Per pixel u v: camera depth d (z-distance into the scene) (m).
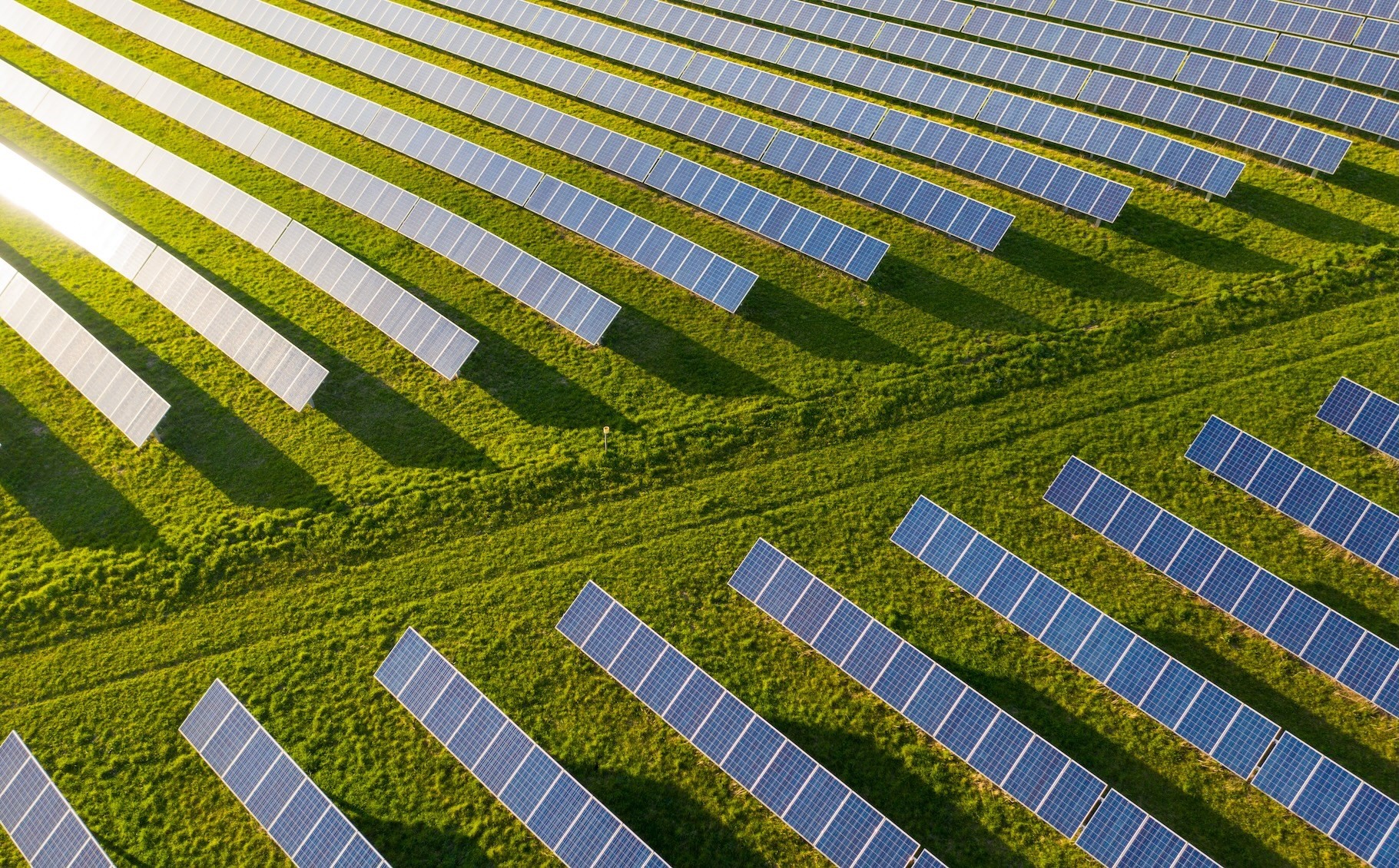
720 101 49.91
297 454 35.88
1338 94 42.34
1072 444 33.03
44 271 43.81
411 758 28.56
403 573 32.38
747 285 37.78
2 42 60.28
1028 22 50.69
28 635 31.77
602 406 36.09
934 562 29.73
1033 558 30.72
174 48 58.25
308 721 29.48
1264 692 27.45
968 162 42.62
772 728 26.66
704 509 32.91
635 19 56.34
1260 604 27.61
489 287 40.88
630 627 28.84
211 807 28.14
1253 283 36.38
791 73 51.56
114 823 28.02
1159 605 29.36
